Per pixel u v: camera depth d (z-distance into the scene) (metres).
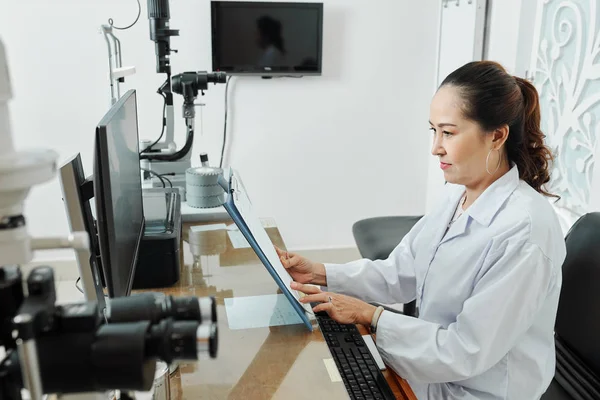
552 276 1.17
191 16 2.92
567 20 2.22
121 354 0.49
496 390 1.23
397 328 1.23
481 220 1.25
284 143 3.21
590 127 2.08
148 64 2.92
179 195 1.80
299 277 1.48
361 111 3.25
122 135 1.12
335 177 3.33
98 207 0.88
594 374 1.28
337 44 3.11
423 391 1.30
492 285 1.15
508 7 2.62
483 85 1.14
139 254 1.35
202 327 0.52
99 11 2.81
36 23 2.77
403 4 3.12
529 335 1.23
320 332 1.20
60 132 2.94
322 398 0.97
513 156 1.28
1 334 0.49
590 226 1.34
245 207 1.36
